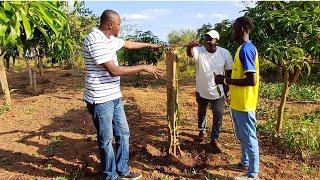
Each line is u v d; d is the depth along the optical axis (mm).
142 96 9648
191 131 6414
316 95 9438
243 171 4836
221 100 5324
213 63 5246
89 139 6066
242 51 4062
